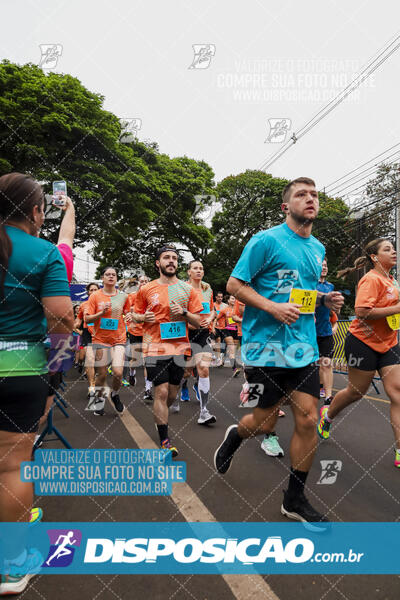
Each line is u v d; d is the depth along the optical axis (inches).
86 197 541.3
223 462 96.7
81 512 81.7
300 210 84.2
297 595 56.6
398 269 468.4
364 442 128.4
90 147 585.3
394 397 106.8
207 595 56.9
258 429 87.9
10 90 521.7
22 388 57.6
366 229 672.4
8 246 57.5
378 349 109.7
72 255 84.4
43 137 520.7
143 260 832.3
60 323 61.1
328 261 886.4
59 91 550.0
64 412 168.6
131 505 84.7
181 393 205.5
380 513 80.6
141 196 630.5
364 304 107.1
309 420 76.2
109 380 277.6
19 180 61.2
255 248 82.8
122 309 191.6
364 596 56.2
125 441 131.6
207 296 237.1
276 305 78.1
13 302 57.7
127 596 56.7
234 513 80.9
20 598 56.5
